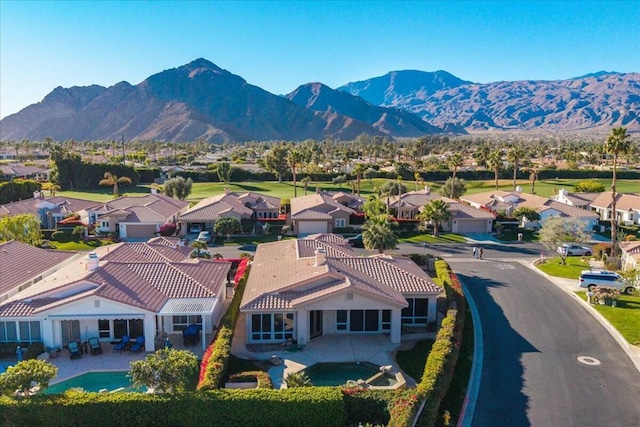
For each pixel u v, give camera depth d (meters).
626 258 53.78
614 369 30.31
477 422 24.62
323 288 34.91
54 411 22.91
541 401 26.61
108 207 76.75
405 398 23.45
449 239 73.25
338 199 93.00
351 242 69.88
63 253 48.94
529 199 89.00
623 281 45.28
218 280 39.62
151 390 26.55
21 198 96.12
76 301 32.06
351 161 198.50
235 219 71.94
